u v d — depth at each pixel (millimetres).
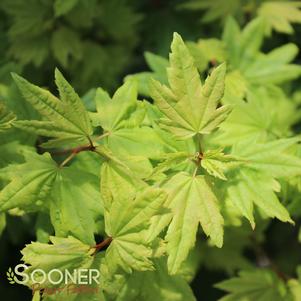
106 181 698
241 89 821
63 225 708
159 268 731
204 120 696
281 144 724
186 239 688
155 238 689
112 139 719
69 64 936
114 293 720
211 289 1028
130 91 733
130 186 695
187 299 732
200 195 693
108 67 947
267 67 861
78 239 706
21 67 822
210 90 691
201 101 692
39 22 903
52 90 938
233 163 701
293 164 715
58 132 698
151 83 690
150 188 680
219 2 953
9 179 707
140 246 688
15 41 907
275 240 1064
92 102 808
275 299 817
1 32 948
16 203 701
